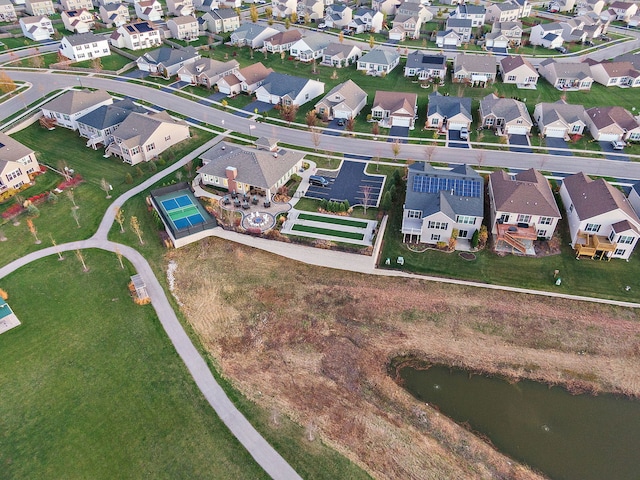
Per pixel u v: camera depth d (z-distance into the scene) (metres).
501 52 137.50
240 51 135.62
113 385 47.59
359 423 44.97
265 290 58.97
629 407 47.12
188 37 143.25
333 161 83.06
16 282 58.88
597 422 45.72
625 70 113.56
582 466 42.00
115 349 51.19
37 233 66.94
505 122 91.06
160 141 84.69
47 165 82.31
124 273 60.62
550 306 56.31
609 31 157.00
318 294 58.47
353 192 74.81
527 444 43.72
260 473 40.56
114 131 84.56
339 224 68.00
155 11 161.00
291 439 43.25
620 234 60.19
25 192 74.81
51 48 133.88
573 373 50.09
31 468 40.91
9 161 73.88
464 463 42.09
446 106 94.81
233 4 177.25
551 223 63.75
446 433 44.47
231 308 56.75
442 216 61.94
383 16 154.12
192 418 44.78
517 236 62.75
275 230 66.25
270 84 104.75
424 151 86.12
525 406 47.12
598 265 61.28
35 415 44.84
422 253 63.66
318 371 50.06
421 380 49.59
